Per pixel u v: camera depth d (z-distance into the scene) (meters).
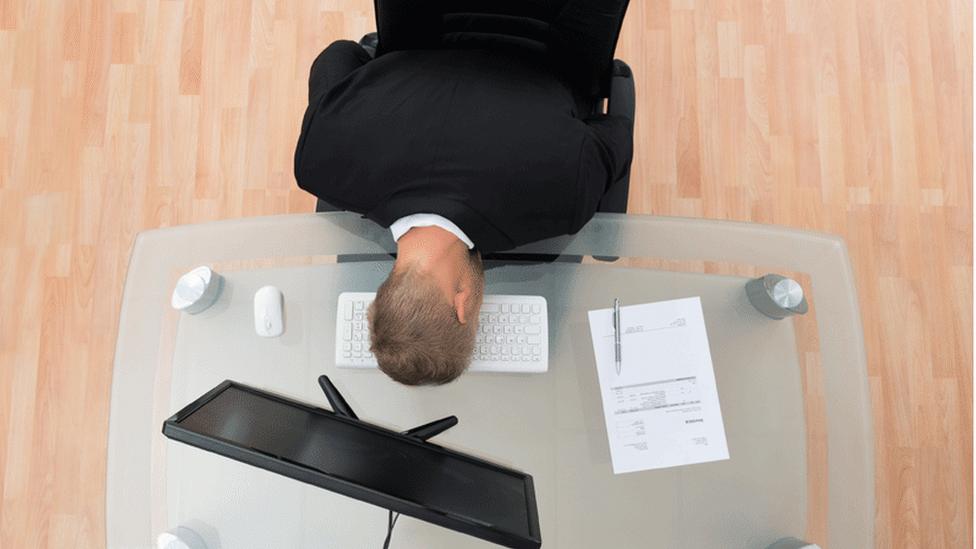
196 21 2.26
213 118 2.21
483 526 1.05
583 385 1.37
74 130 2.19
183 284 1.37
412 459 1.22
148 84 2.22
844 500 1.33
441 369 1.16
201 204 2.16
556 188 1.25
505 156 1.23
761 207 2.15
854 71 2.22
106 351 2.08
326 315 1.40
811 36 2.25
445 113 1.26
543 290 1.41
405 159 1.24
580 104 1.50
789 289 1.37
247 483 1.34
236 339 1.39
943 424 2.04
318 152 1.30
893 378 2.06
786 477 1.34
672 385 1.37
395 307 1.14
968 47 2.23
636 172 2.17
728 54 2.24
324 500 1.33
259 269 1.43
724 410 1.36
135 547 1.31
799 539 1.31
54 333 2.08
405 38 1.38
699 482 1.33
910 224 2.14
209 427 1.12
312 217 1.45
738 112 2.21
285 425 1.22
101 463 2.02
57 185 2.16
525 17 1.32
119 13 2.27
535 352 1.36
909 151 2.18
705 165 2.18
